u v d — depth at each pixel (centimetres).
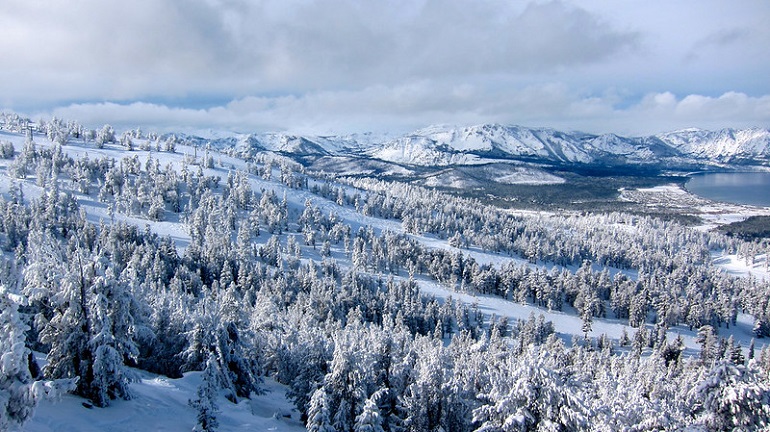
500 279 17875
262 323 6375
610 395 3844
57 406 2772
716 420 3450
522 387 2850
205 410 2947
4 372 1898
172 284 10431
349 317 11525
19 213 13762
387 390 3659
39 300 3167
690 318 16175
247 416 3788
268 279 13300
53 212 14375
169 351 5156
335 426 3675
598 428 2661
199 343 4428
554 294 17100
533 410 2881
